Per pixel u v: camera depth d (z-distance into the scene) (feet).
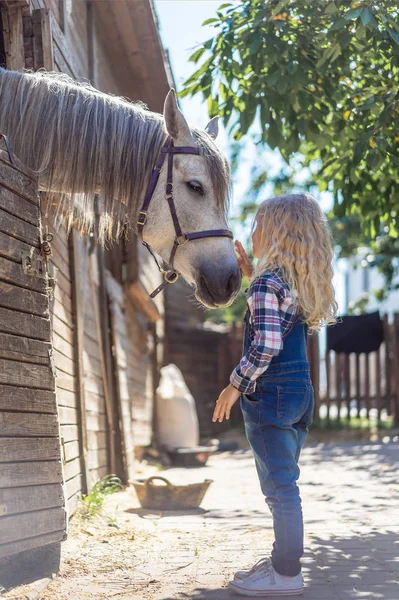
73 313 17.47
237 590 9.22
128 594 9.34
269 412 9.03
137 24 23.09
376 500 17.57
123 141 11.36
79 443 16.99
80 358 17.43
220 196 11.21
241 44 16.97
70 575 10.37
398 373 40.75
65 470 14.53
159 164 11.28
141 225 11.44
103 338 22.91
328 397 42.45
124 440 22.93
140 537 13.26
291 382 9.09
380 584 9.74
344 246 50.72
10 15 13.92
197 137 11.44
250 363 8.73
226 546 12.42
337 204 19.01
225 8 16.98
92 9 22.43
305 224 9.20
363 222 20.57
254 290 9.00
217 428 48.62
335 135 17.62
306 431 9.65
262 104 17.13
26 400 10.05
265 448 9.08
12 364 9.82
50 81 11.62
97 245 22.99
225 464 29.91
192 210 11.12
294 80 16.12
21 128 11.29
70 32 19.02
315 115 17.02
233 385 8.86
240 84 17.94
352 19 14.90
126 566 10.90
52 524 10.26
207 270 10.89
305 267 9.06
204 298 10.99
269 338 8.68
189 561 11.27
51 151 11.27
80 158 11.29
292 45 16.39
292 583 9.11
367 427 40.22
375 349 41.63
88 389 19.44
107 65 26.07
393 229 21.11
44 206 12.34
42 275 10.98
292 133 17.57
